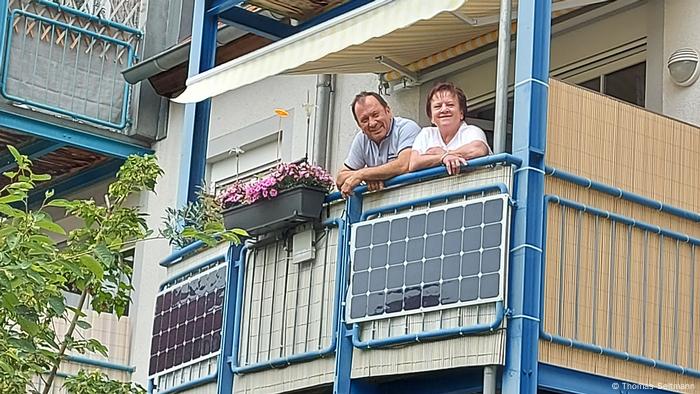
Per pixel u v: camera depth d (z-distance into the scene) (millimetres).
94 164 15102
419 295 7789
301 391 8820
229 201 9188
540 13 7840
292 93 12812
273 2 11789
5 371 6848
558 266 7637
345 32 8758
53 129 13969
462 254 7645
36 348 7105
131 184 8102
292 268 8797
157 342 10203
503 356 7355
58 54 13938
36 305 6980
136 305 14078
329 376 8297
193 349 9680
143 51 14422
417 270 7844
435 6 8133
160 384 10109
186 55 13234
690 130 8461
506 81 7789
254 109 13258
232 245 9320
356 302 8102
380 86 11727
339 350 8102
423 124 11352
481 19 9766
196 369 9641
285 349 8688
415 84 11414
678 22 9297
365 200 8312
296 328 8648
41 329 7027
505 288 7410
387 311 7926
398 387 8227
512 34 10383
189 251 9875
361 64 11133
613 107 8109
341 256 8336
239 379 9078
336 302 8281
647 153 8195
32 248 6590
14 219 6965
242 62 9750
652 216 8148
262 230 8945
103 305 7625
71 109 13961
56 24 13875
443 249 7746
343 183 8234
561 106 7871
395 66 11211
